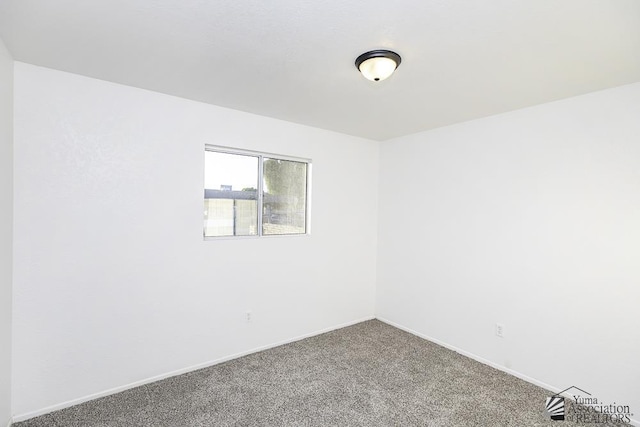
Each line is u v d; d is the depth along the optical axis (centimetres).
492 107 281
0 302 186
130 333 251
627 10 143
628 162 225
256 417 220
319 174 366
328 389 256
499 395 252
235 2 143
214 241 292
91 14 154
